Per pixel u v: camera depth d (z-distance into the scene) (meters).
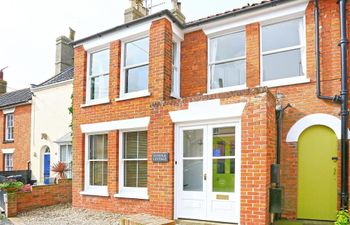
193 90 10.03
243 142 7.48
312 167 8.15
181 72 10.32
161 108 8.92
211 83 9.93
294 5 8.63
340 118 7.82
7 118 20.80
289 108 8.47
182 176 8.51
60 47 20.41
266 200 7.05
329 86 8.08
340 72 7.97
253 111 7.41
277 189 7.18
